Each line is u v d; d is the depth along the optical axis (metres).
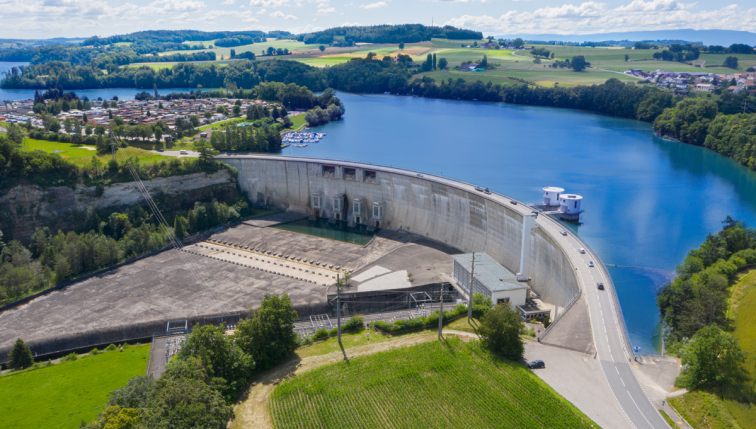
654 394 106.56
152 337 158.12
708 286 137.50
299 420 106.31
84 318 163.50
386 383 117.00
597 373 114.19
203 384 99.31
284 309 127.94
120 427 87.62
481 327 125.81
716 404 99.75
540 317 153.12
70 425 114.56
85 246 193.62
